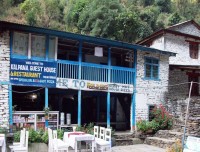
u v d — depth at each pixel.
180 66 20.14
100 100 18.66
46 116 13.60
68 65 14.48
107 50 17.17
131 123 16.75
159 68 18.16
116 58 18.69
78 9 36.31
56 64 14.08
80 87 14.77
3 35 12.88
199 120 16.61
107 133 13.96
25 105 16.41
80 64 14.84
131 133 16.20
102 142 11.49
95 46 16.12
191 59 23.95
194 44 24.30
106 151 11.40
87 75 15.07
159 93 18.03
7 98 12.84
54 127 13.88
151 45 24.11
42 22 37.81
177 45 23.36
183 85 21.02
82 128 14.34
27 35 13.48
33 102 16.64
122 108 18.67
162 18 42.69
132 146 15.13
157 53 17.91
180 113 17.48
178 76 20.81
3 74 12.80
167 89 18.52
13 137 12.30
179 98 17.94
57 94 17.17
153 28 36.81
